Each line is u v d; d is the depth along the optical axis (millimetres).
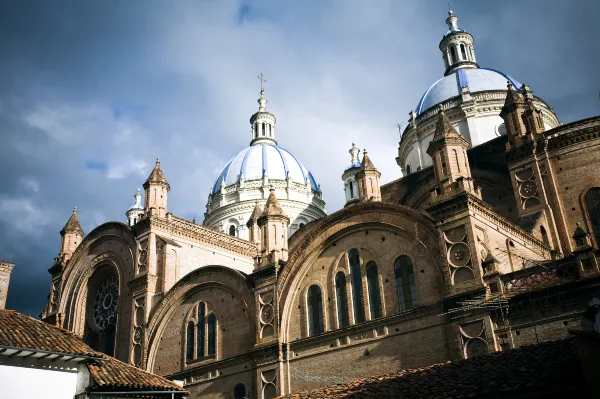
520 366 22547
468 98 58125
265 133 96250
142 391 33188
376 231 39594
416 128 60781
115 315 58062
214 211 85000
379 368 35844
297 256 43031
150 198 56625
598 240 40031
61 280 64812
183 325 49875
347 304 39500
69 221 69000
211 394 45031
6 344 29953
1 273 61500
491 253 33969
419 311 34969
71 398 32188
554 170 42906
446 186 35562
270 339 41938
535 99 56594
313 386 38812
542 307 29750
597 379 18406
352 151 78750
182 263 55281
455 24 70938
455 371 24938
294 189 85812
